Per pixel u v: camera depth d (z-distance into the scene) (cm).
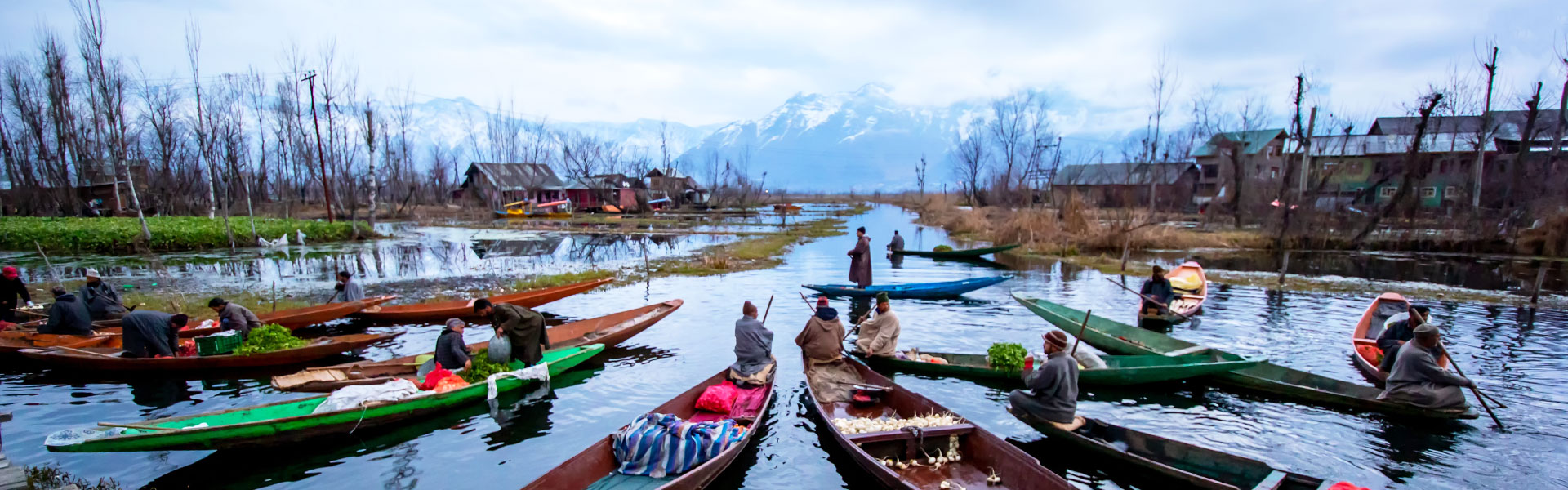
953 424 796
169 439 712
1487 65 3681
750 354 1017
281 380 986
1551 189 3434
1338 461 780
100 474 736
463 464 782
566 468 667
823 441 845
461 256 2988
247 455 790
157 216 4675
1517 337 1373
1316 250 3303
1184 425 889
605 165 9938
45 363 1124
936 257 2920
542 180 8356
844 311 1675
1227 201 5138
